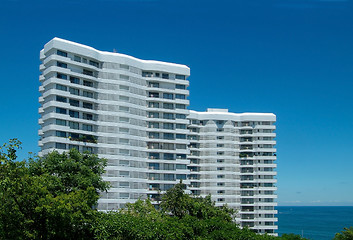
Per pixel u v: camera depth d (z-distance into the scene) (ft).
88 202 186.19
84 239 177.78
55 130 296.10
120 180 317.63
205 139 434.30
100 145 316.60
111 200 310.04
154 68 359.25
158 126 356.79
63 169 211.00
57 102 298.97
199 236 205.57
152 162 347.56
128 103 335.47
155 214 229.66
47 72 307.37
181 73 371.56
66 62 309.63
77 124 309.22
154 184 345.72
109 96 328.29
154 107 356.18
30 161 206.28
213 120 438.81
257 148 445.37
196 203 304.91
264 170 442.50
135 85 344.28
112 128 323.98
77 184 207.51
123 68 339.77
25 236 156.97
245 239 205.57
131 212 242.17
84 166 214.90
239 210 428.15
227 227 215.10
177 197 298.35
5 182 144.25
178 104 368.68
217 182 426.10
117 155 321.52
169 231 192.54
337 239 264.72
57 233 167.32
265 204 434.71
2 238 152.76
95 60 328.29
